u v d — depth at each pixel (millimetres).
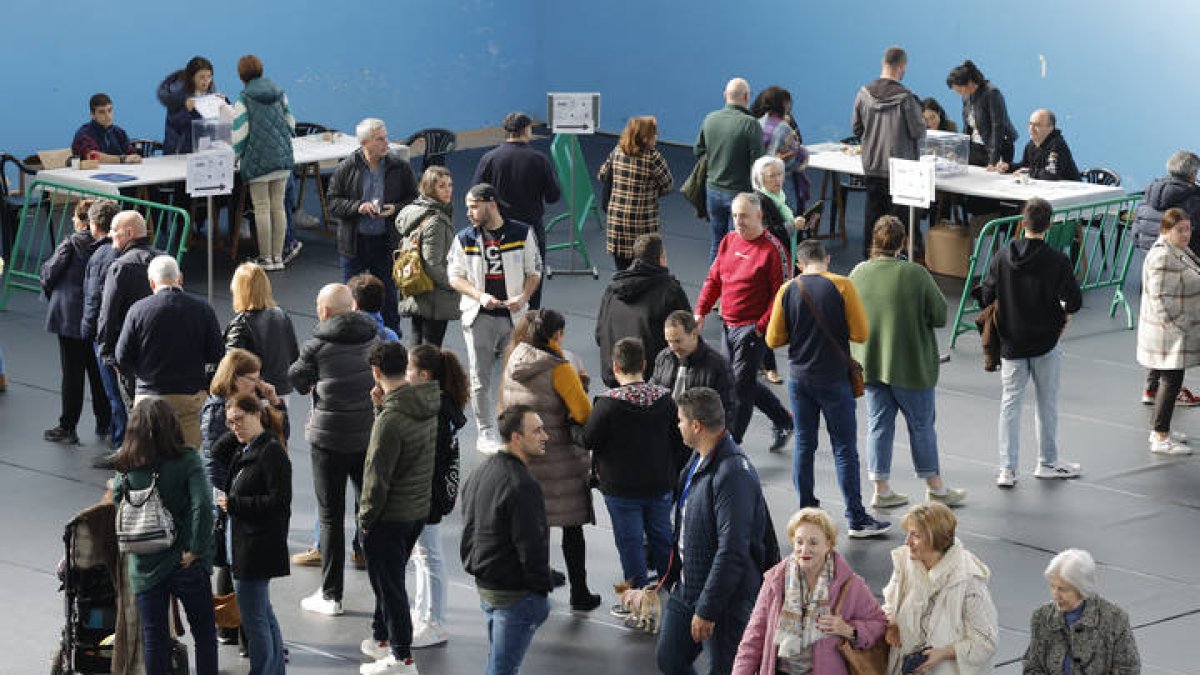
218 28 21781
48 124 20312
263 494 8375
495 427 12789
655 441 9398
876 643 7457
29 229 18656
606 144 24516
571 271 17547
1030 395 13758
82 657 8633
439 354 8945
